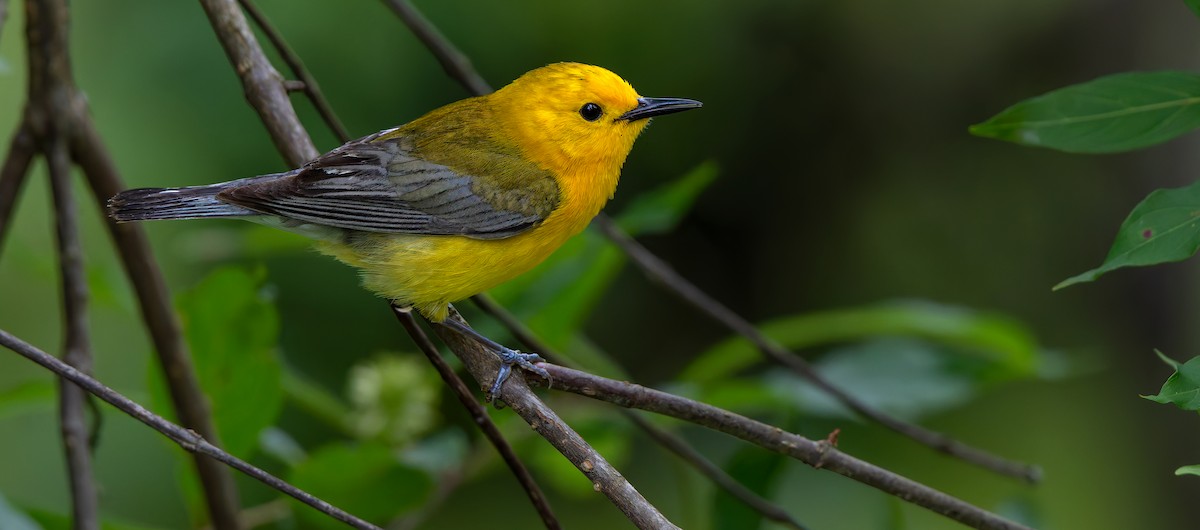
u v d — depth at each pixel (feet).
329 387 40.45
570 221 27.48
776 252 47.67
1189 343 48.34
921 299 47.67
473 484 46.73
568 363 25.07
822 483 42.34
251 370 26.20
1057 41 46.52
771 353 27.17
